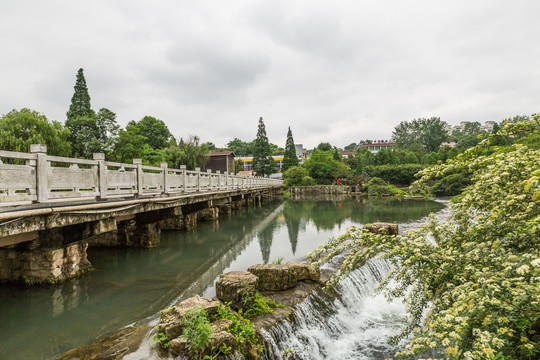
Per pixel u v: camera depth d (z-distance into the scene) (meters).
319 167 61.91
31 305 6.62
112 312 6.30
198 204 14.80
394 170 55.53
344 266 4.37
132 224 11.56
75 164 6.69
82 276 8.25
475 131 102.88
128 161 25.30
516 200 3.33
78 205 6.46
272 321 5.42
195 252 11.50
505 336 2.64
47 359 4.68
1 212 4.82
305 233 15.69
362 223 18.89
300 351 5.37
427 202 33.59
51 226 5.65
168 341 4.49
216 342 4.20
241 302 5.77
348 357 5.60
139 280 8.31
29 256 7.24
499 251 3.44
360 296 7.78
